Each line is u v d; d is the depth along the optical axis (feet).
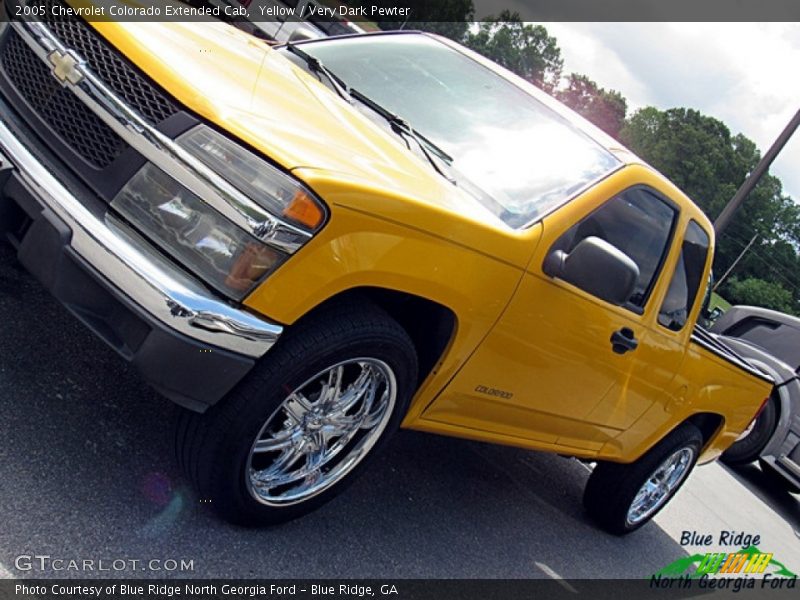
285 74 10.52
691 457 16.52
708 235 13.76
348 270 8.06
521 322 10.16
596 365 11.95
